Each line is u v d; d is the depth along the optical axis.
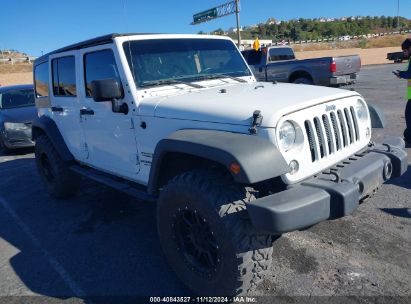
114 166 4.09
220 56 4.27
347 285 3.00
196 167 3.12
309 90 3.27
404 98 11.84
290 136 2.67
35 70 5.63
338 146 3.06
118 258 3.72
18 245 4.18
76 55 4.30
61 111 4.88
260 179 2.40
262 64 13.04
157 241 4.01
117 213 4.84
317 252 3.49
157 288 3.19
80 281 3.38
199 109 3.00
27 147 9.39
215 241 2.76
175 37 3.99
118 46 3.59
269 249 2.69
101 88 3.36
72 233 4.36
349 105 3.22
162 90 3.62
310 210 2.44
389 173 3.24
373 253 3.40
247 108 2.79
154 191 3.21
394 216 4.05
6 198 5.80
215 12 23.22
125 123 3.69
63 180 5.23
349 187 2.58
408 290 2.89
